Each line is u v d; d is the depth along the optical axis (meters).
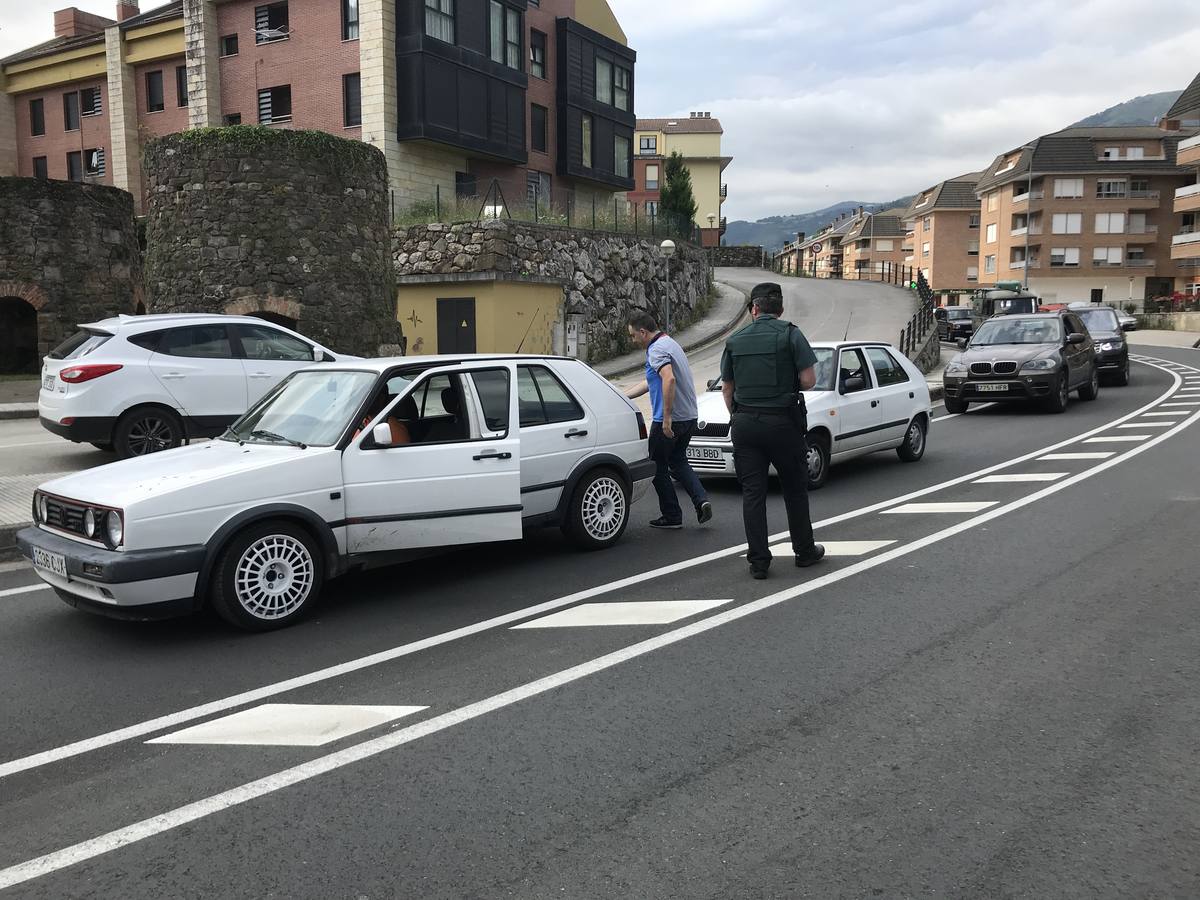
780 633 5.18
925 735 3.83
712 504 9.27
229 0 29.95
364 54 27.45
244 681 4.67
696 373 22.62
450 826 3.20
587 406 7.27
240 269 17.28
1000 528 7.61
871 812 3.23
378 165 19.11
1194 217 65.56
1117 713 4.00
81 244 22.19
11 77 38.88
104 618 5.83
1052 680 4.39
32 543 5.47
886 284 52.06
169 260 17.64
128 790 3.53
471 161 30.89
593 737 3.89
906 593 5.88
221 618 5.68
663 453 7.80
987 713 4.04
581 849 3.03
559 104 35.03
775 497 9.38
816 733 3.88
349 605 6.00
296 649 5.14
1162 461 10.61
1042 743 3.73
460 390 6.43
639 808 3.29
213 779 3.60
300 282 17.53
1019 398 15.82
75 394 10.31
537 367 7.05
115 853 3.08
